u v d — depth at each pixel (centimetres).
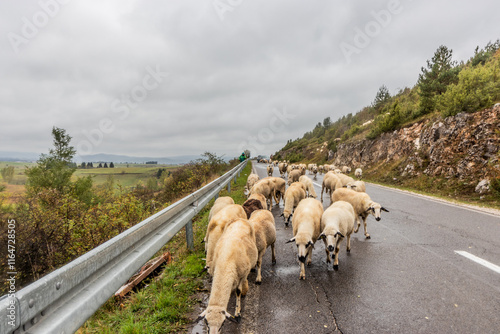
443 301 388
